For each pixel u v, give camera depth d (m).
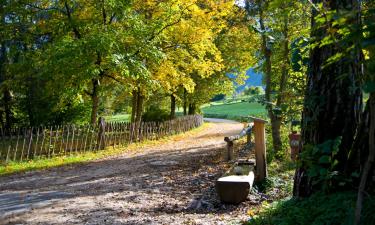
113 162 17.06
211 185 10.41
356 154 5.28
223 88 40.47
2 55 27.27
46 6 23.94
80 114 27.83
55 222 7.62
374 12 2.87
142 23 21.77
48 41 23.55
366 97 6.13
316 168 4.89
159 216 7.61
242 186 8.05
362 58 2.97
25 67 22.81
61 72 19.64
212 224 6.66
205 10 22.89
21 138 18.19
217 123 50.53
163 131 30.08
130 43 21.95
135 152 20.95
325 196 5.30
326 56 5.59
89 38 18.73
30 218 8.04
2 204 9.54
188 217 7.37
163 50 25.34
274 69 13.91
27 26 23.41
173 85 27.75
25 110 27.34
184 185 10.81
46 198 9.98
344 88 5.59
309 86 5.84
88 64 19.34
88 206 8.82
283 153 12.73
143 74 21.09
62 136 19.75
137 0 23.16
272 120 13.11
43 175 14.23
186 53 25.70
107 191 10.55
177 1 22.89
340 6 5.08
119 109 45.62
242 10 13.98
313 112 5.76
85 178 13.07
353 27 2.79
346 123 5.62
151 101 39.44
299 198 5.94
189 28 24.00
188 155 17.84
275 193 8.77
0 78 27.42
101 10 21.48
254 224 5.73
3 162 16.95
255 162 10.64
